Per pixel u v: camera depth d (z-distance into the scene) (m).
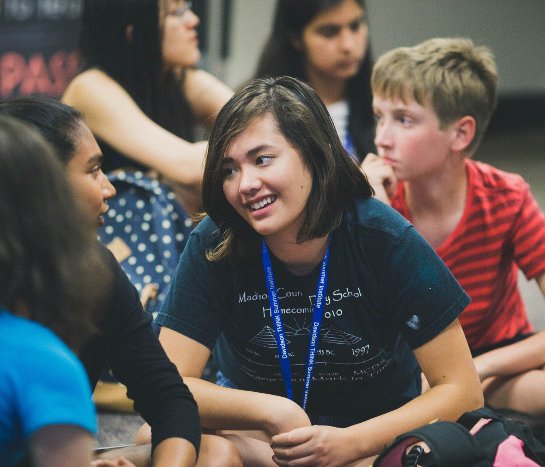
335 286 2.93
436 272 2.91
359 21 4.77
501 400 3.71
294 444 2.74
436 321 2.92
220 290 3.00
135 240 4.08
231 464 2.77
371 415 3.14
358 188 2.92
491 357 3.60
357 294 2.92
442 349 2.94
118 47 4.26
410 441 2.73
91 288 2.16
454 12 10.32
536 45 10.92
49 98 2.72
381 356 3.01
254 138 2.76
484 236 3.68
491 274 3.70
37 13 7.09
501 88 10.78
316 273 2.93
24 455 2.14
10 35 7.07
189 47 4.35
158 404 2.70
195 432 2.66
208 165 2.84
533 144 10.13
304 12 4.75
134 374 2.73
